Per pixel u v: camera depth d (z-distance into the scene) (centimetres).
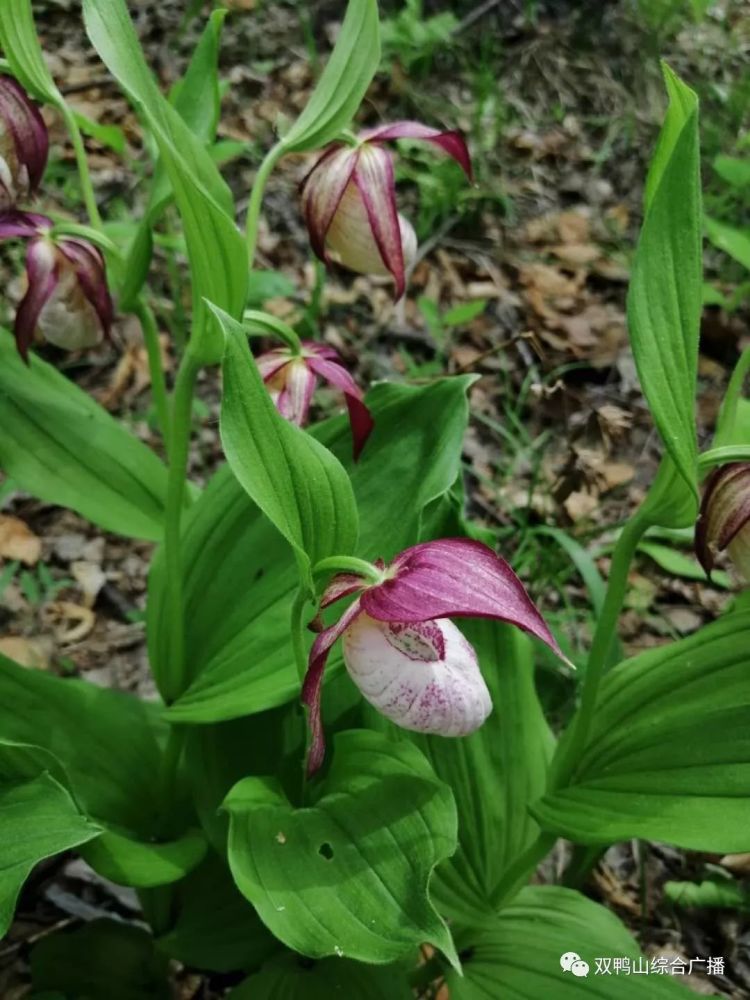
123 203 93
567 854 58
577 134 121
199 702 44
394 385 46
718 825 38
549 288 100
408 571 35
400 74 121
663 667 43
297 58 121
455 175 106
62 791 37
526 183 113
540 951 45
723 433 40
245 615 45
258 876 37
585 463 63
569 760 42
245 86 115
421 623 36
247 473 34
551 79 127
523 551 75
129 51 37
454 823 38
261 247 96
